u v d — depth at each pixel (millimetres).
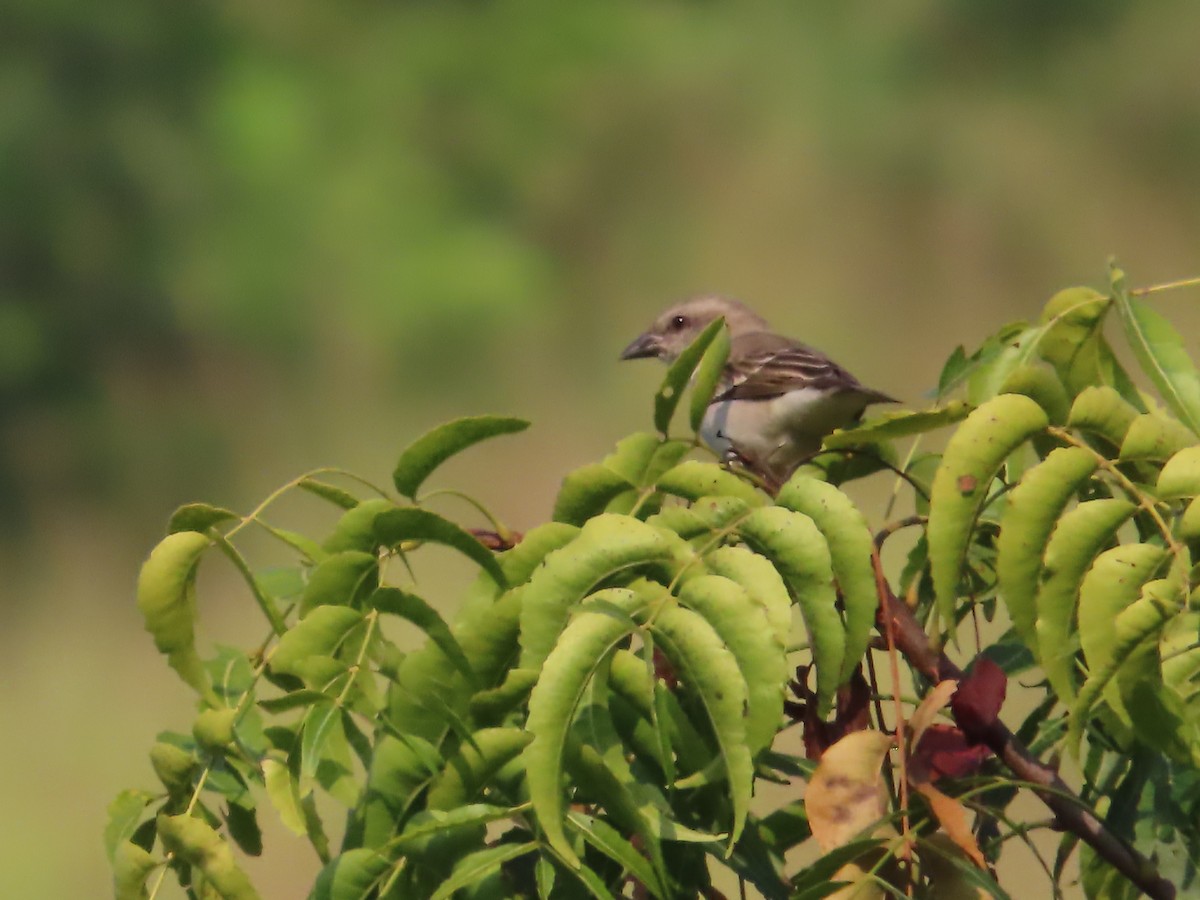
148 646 16891
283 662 3268
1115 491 3711
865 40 28234
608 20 27797
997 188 27562
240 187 25516
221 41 25938
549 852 3174
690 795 3246
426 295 25672
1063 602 3270
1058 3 28031
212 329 25094
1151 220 27656
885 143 27703
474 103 27344
